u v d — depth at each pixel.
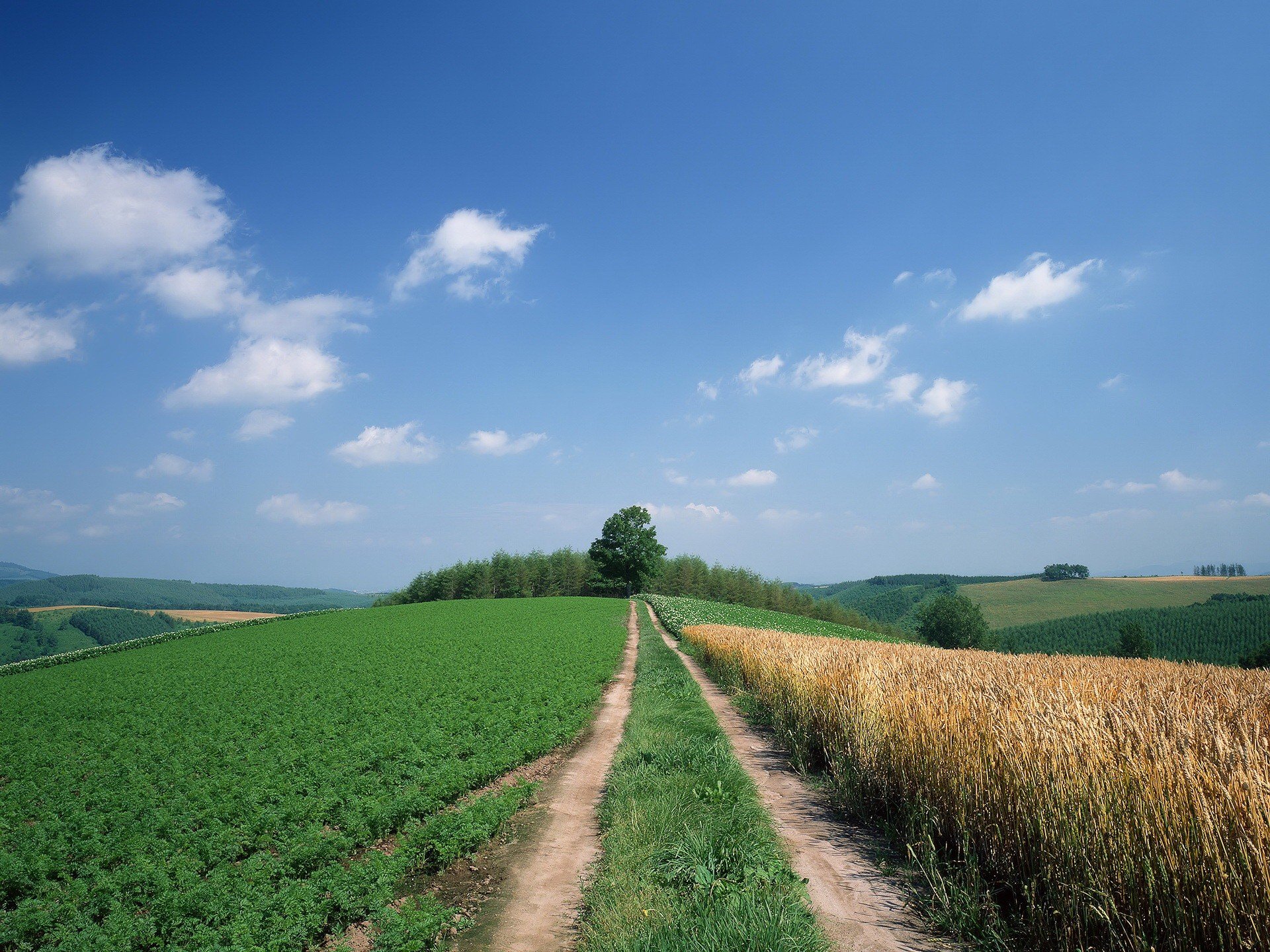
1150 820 4.48
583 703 17.70
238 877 7.01
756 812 7.58
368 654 30.55
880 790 7.97
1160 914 4.28
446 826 8.20
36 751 14.21
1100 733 5.54
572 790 10.34
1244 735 5.24
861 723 8.73
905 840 6.94
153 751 13.57
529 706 16.59
